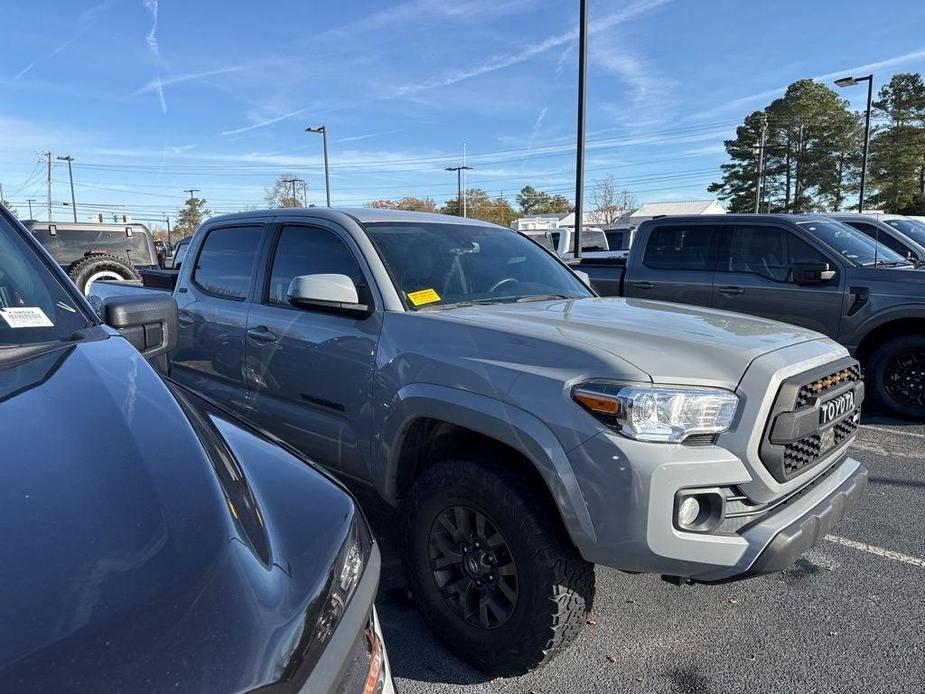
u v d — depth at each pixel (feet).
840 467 8.96
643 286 25.27
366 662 4.31
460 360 8.41
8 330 6.20
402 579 10.80
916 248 29.73
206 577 3.39
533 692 8.05
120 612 3.03
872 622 9.57
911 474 15.76
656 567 6.88
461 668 8.53
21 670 2.68
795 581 10.79
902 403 20.38
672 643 9.06
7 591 2.99
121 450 4.24
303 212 12.28
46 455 4.05
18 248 7.03
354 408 10.03
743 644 9.04
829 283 20.85
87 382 5.20
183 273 14.87
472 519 8.37
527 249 13.46
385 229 11.35
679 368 7.31
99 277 40.06
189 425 4.91
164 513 3.73
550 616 7.49
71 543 3.34
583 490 7.00
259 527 4.15
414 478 9.70
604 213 211.61
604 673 8.41
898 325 20.49
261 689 3.13
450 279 10.93
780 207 192.44
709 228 23.97
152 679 2.86
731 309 23.00
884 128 176.96
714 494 7.01
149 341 7.70
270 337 11.76
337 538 4.42
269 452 5.45
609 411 6.93
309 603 3.75
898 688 8.08
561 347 7.77
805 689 8.09
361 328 10.03
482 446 8.63
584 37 38.45
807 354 8.23
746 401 7.21
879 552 11.82
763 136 181.57
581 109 39.40
